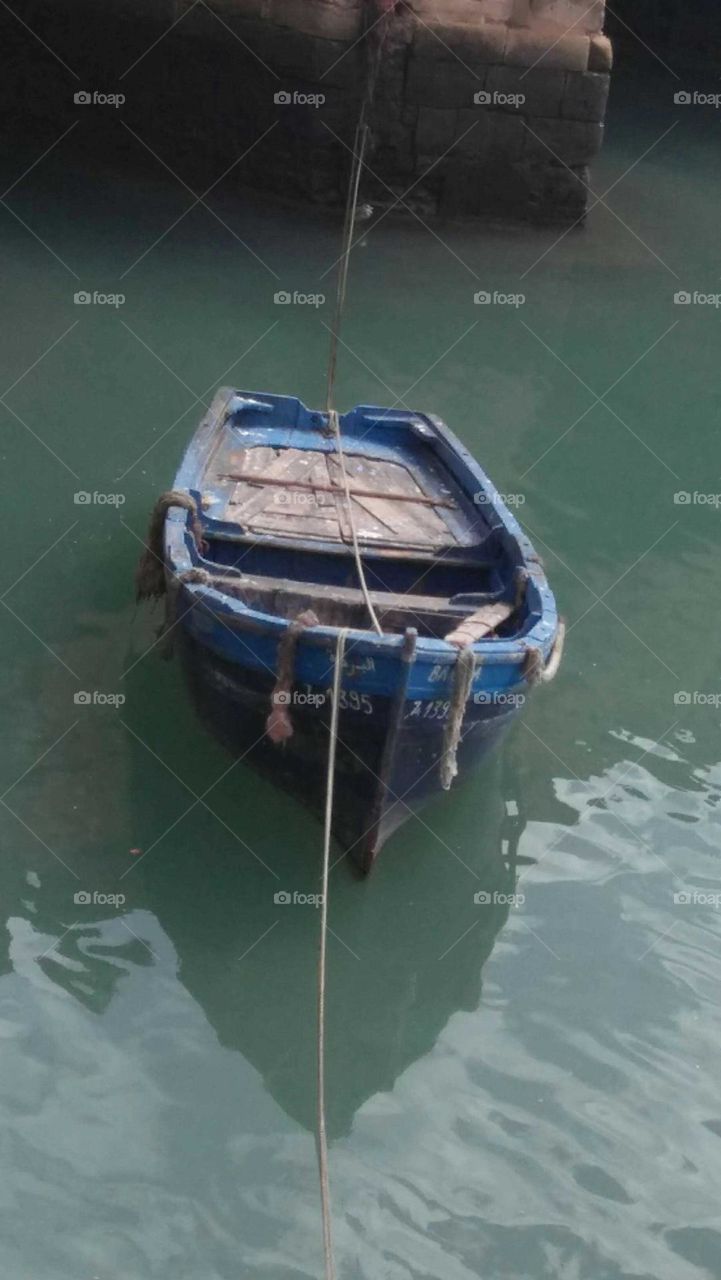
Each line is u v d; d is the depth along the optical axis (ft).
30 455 34.60
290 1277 17.58
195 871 23.21
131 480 33.94
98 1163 18.70
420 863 23.90
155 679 27.12
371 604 24.62
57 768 24.80
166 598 24.84
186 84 52.54
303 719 21.89
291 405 31.81
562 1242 18.24
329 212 51.72
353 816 22.33
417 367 41.75
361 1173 18.98
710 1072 20.80
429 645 20.97
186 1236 17.94
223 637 22.17
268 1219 18.26
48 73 55.06
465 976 22.11
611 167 63.10
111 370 39.22
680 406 41.34
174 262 46.73
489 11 48.80
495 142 51.03
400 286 47.14
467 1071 20.63
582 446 38.58
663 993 22.08
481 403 40.11
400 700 20.83
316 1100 19.98
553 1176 19.11
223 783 24.77
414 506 29.25
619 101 75.36
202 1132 19.31
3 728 25.53
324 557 27.09
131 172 54.34
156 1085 19.88
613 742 27.30
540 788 25.98
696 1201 18.88
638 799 25.95
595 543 34.04
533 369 42.65
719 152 67.72
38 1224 17.87
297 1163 19.04
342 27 48.42
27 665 27.17
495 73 49.75
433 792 23.12
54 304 42.80
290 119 50.67
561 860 24.43
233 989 21.49
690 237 54.95
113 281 44.75
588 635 30.45
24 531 31.53
